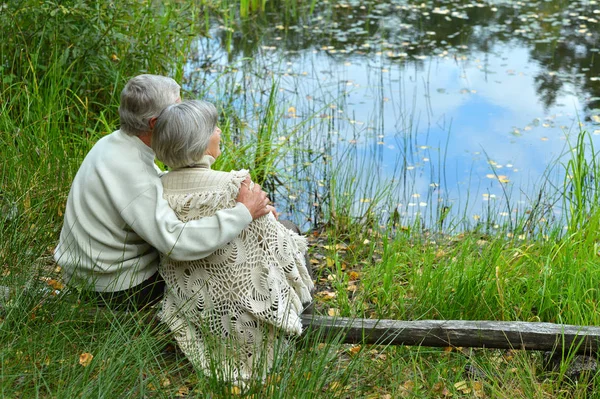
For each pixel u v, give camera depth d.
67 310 3.08
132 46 5.61
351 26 9.30
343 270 4.42
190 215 2.97
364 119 6.72
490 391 3.17
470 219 5.17
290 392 2.81
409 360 3.32
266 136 5.80
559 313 3.54
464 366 3.25
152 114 2.97
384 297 3.85
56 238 3.83
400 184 5.66
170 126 2.86
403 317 3.69
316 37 8.91
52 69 5.21
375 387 3.09
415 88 7.41
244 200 2.91
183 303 3.07
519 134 6.44
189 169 2.98
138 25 5.92
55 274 3.52
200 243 2.88
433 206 5.37
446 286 3.83
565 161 5.97
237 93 7.02
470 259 4.14
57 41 5.30
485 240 4.78
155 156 3.09
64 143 4.78
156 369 3.04
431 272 4.01
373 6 10.23
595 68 7.93
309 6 10.18
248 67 7.83
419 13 9.89
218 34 8.93
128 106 2.98
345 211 5.10
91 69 5.43
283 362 2.97
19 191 4.11
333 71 7.82
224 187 2.93
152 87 2.98
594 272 3.83
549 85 7.49
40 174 4.32
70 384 2.67
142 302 3.20
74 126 5.02
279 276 3.03
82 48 5.33
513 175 5.78
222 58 8.10
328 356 3.07
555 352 3.24
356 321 3.25
